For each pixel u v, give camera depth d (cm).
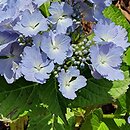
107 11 89
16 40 69
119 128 88
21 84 76
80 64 70
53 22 69
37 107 77
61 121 81
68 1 72
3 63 71
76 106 76
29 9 69
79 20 71
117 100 89
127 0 114
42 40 66
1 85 75
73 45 69
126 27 89
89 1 71
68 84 69
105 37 70
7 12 67
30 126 81
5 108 76
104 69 69
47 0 71
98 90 76
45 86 74
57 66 69
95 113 86
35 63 67
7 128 102
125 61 86
